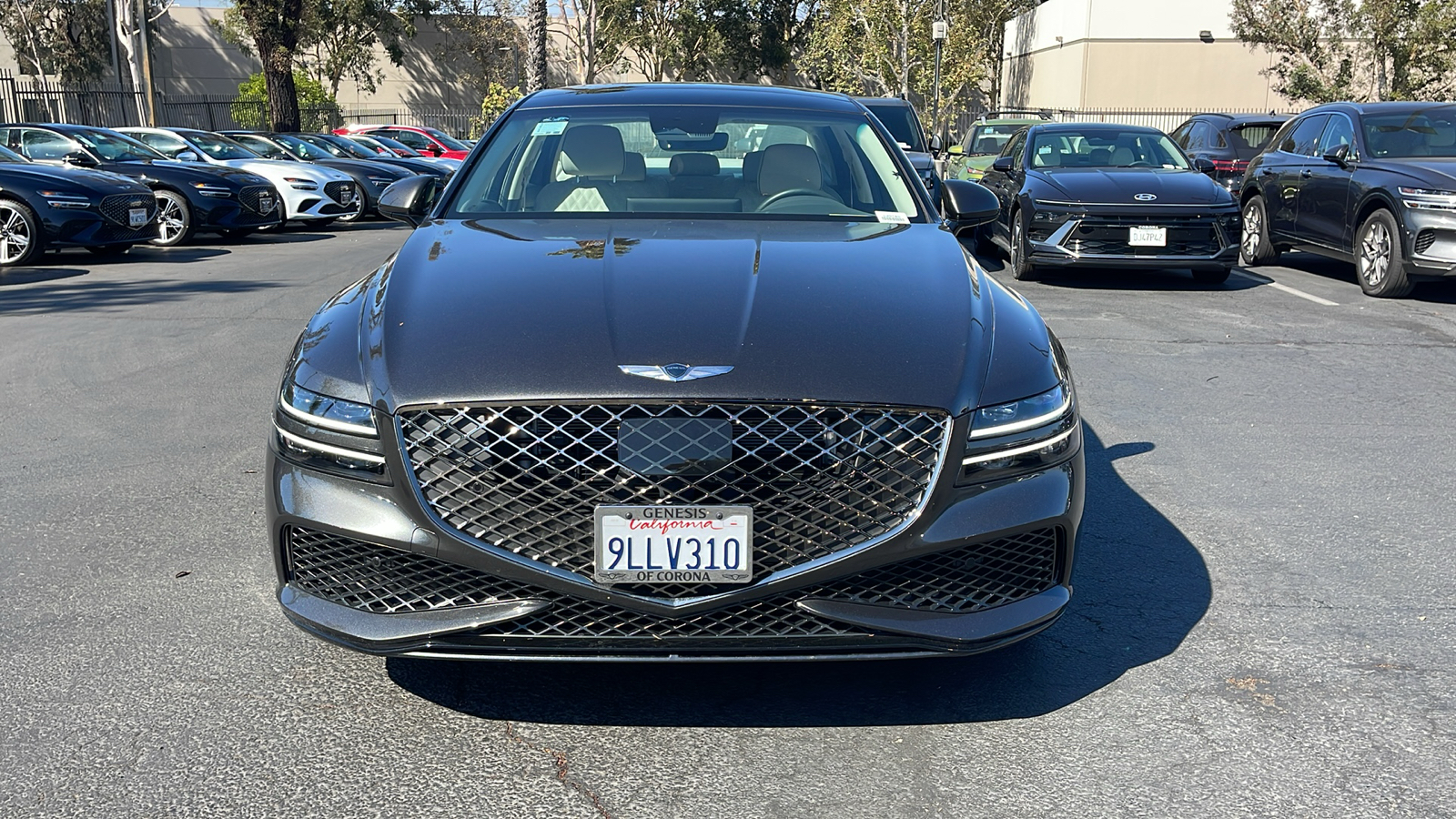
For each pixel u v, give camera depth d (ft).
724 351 8.38
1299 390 20.58
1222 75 107.86
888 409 8.14
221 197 44.11
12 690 9.54
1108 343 24.57
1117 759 8.64
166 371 21.06
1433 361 23.06
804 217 12.30
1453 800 8.11
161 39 167.43
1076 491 8.98
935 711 9.34
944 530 8.30
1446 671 10.08
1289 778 8.38
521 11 169.78
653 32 175.01
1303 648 10.51
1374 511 14.30
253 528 13.33
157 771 8.38
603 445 8.04
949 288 9.92
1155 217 31.22
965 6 139.54
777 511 8.09
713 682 9.75
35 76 153.28
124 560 12.37
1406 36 77.61
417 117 166.81
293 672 9.88
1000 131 51.26
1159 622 11.06
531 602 8.20
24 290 30.99
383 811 7.91
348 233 50.65
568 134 13.57
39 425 17.54
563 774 8.38
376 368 8.61
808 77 182.39
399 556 8.39
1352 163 32.55
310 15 150.00
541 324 8.80
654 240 10.98
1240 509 14.37
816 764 8.54
